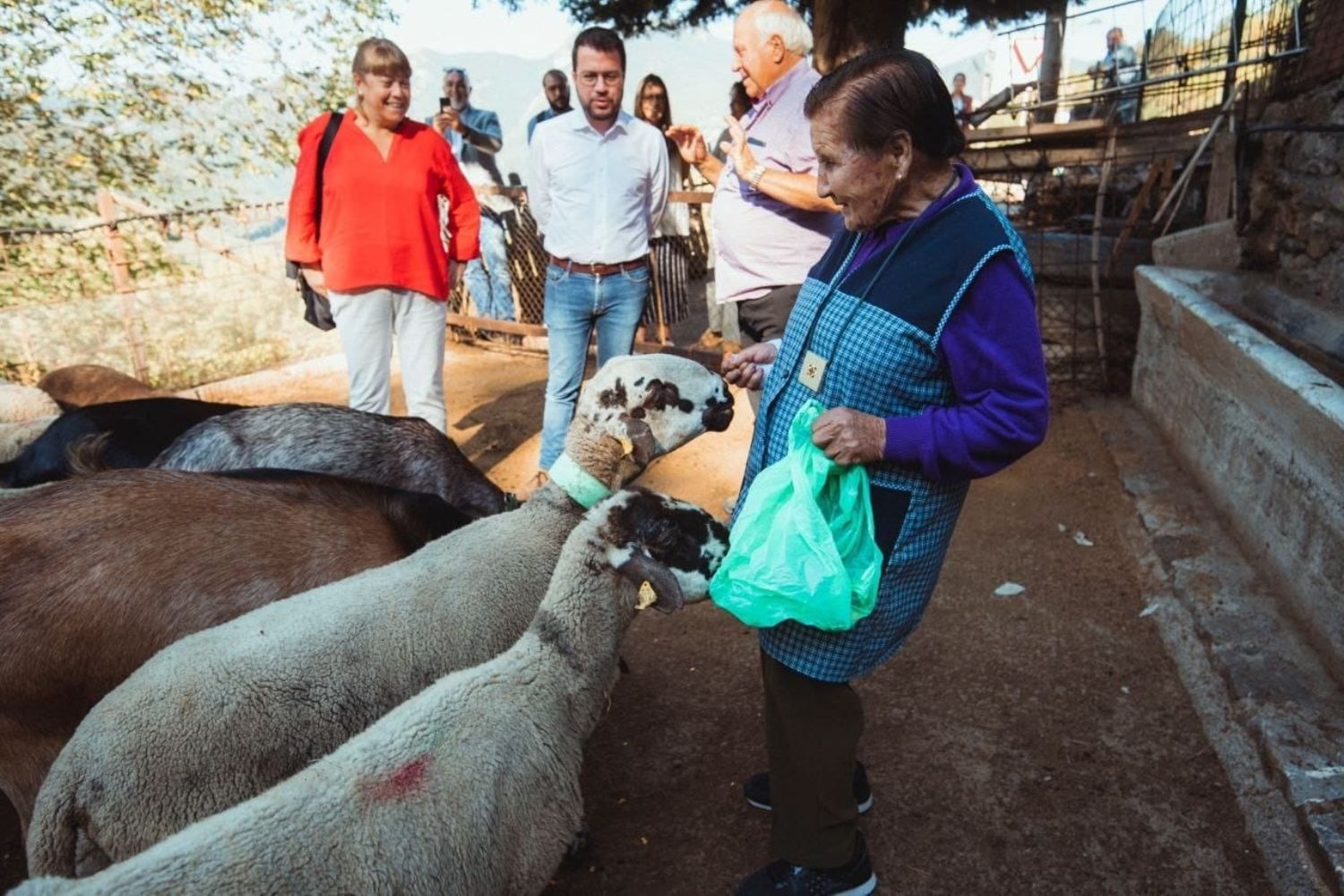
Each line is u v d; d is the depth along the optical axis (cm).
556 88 816
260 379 755
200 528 254
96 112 935
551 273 480
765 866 243
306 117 998
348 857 168
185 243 901
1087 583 403
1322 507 329
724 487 509
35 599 229
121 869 155
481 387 722
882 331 194
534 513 266
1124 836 269
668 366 278
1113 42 1080
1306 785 265
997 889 254
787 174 350
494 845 187
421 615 233
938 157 191
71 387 586
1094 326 645
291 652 216
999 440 188
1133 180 831
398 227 454
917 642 366
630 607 227
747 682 348
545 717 204
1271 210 513
